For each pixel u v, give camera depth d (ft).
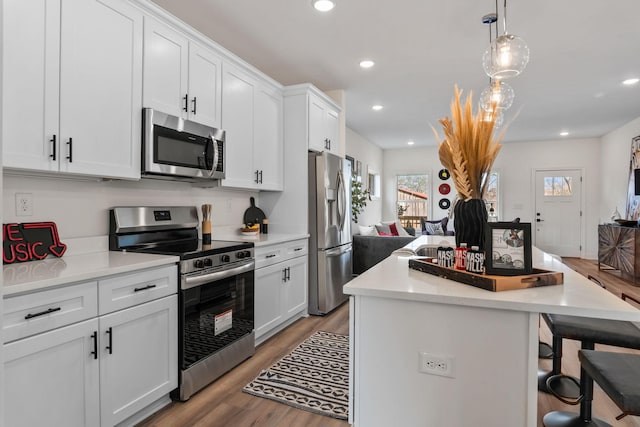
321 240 12.44
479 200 4.99
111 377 5.62
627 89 14.92
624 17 9.22
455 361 4.10
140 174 7.27
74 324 5.10
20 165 5.31
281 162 12.44
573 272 5.41
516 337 3.87
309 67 12.61
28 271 5.25
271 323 10.20
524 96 15.85
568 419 6.27
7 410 4.38
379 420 4.44
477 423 4.03
